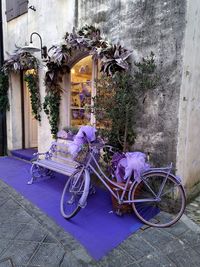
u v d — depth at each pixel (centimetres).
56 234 292
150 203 342
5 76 643
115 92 361
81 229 303
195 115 378
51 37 508
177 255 257
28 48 483
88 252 261
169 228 306
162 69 341
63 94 508
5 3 631
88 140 346
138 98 368
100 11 414
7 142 686
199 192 422
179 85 327
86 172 333
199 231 300
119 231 299
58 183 461
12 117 660
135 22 365
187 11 312
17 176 498
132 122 376
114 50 376
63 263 244
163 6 332
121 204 330
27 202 379
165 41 334
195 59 351
